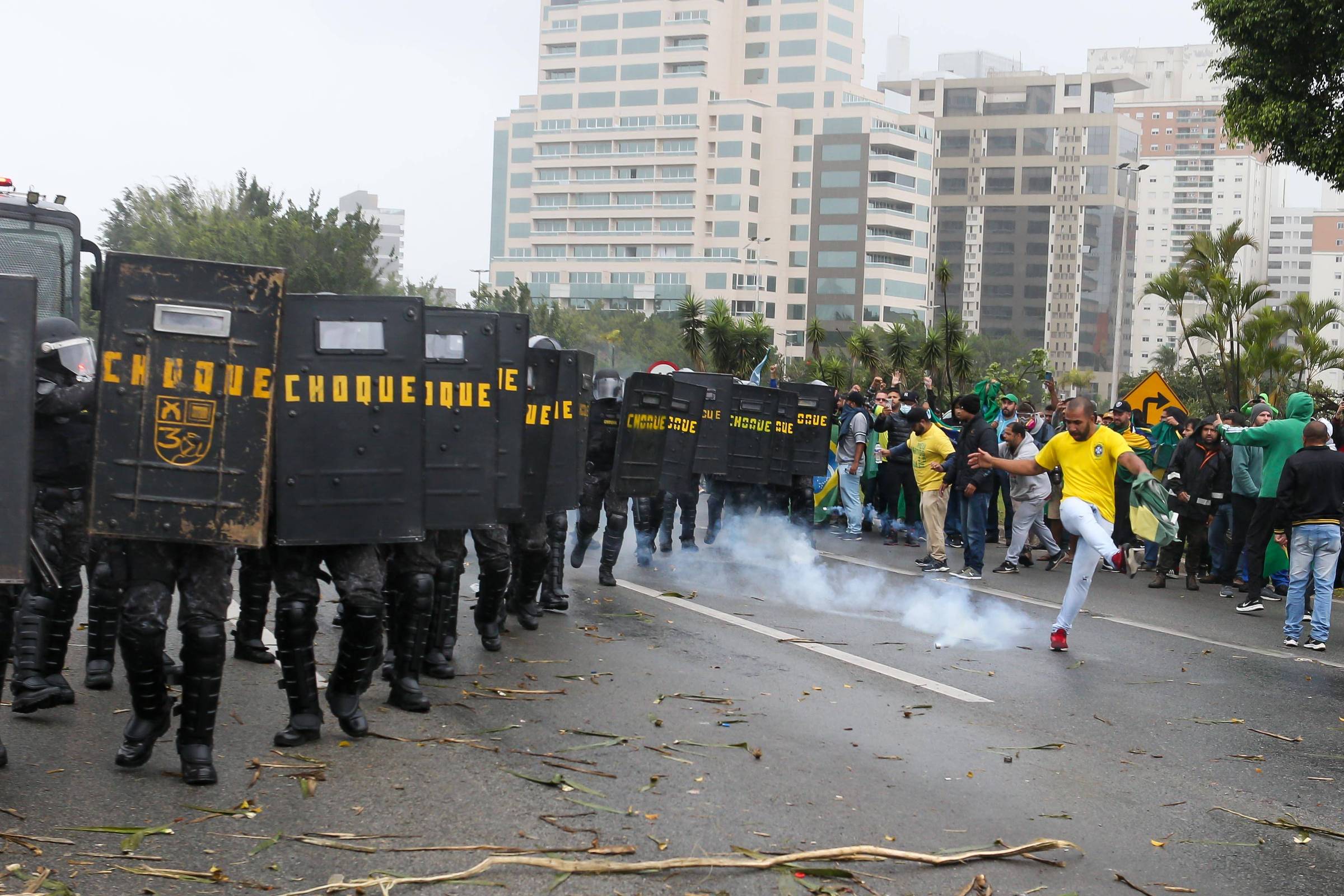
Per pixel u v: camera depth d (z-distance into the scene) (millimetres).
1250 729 7277
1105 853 5066
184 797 5227
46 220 14398
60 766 5578
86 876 4375
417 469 5875
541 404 8883
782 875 4613
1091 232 143375
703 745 6312
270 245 51844
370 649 6074
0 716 6316
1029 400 18766
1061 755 6504
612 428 11609
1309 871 4988
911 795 5672
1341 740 7129
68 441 6219
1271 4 17406
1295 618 10320
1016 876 4758
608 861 4656
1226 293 30047
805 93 119688
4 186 14516
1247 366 29969
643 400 11312
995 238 146125
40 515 6195
